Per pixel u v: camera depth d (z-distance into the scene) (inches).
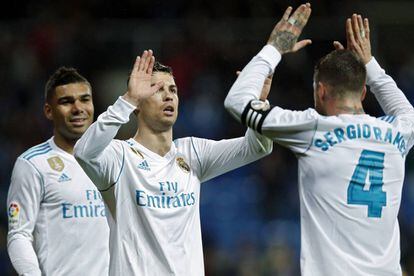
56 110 485.7
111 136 391.9
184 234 426.3
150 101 431.2
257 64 372.2
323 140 355.9
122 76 1011.3
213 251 904.3
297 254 900.0
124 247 417.1
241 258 897.5
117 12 1143.0
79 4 1145.4
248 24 1043.9
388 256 358.3
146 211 417.4
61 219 470.0
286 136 359.6
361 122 360.8
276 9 1122.0
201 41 1046.4
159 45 1032.2
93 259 472.1
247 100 361.7
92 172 403.9
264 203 950.4
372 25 958.4
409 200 939.3
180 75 1040.8
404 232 918.4
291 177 971.9
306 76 1014.4
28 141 1053.2
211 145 445.7
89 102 492.7
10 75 1077.1
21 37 1083.3
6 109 1065.5
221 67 1051.9
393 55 967.0
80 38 1035.9
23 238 458.3
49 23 1091.3
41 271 468.4
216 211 943.7
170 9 1136.8
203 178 447.8
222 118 1044.5
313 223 356.2
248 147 431.5
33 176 468.1
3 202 958.4
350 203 354.3
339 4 1059.9
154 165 428.5
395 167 366.0
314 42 989.2
